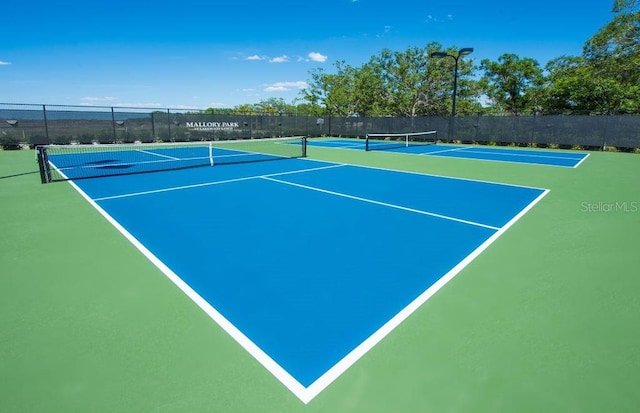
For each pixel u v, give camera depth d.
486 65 34.00
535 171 12.05
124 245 5.05
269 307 3.42
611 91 22.34
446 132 24.19
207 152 18.50
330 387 2.39
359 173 11.46
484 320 3.18
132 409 2.20
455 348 2.79
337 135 30.47
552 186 9.47
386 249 4.91
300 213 6.69
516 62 32.44
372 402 2.25
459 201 7.72
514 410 2.19
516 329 3.04
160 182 9.80
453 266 4.35
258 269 4.26
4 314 3.28
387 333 2.99
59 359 2.66
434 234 5.54
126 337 2.94
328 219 6.31
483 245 5.07
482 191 8.77
